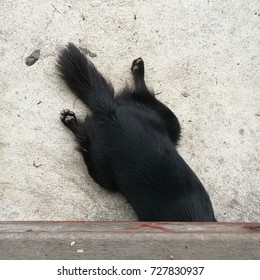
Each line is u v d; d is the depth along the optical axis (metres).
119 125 0.71
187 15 0.86
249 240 0.53
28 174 0.75
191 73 0.84
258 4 0.88
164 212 0.67
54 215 0.74
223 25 0.87
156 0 0.86
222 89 0.84
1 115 0.77
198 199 0.68
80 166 0.77
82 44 0.82
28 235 0.52
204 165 0.80
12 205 0.74
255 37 0.87
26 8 0.82
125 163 0.69
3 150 0.76
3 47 0.80
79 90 0.78
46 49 0.81
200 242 0.52
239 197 0.79
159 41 0.85
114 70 0.82
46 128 0.78
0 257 0.50
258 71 0.86
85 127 0.75
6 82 0.79
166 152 0.69
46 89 0.80
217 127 0.82
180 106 0.82
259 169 0.81
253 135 0.83
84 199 0.76
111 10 0.84
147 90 0.78
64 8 0.83
